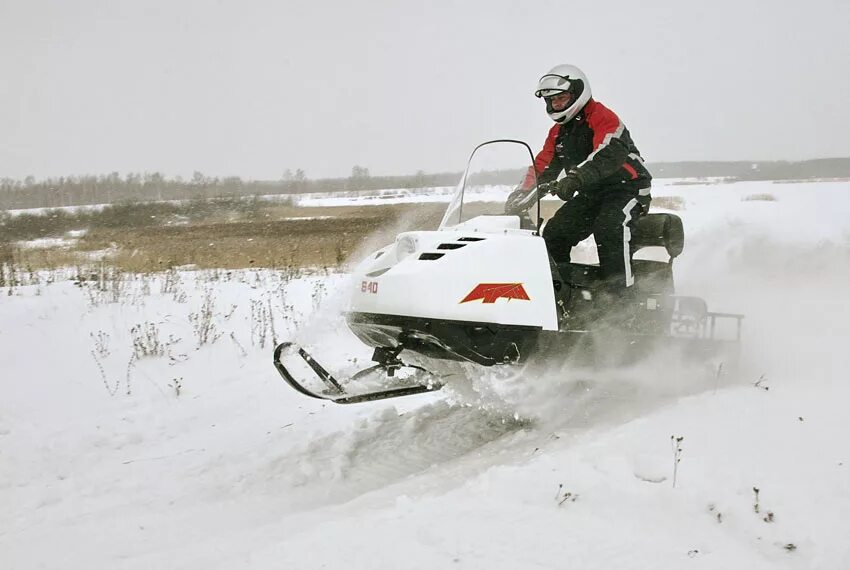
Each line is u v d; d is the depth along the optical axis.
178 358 7.43
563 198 5.03
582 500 3.09
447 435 4.93
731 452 3.43
